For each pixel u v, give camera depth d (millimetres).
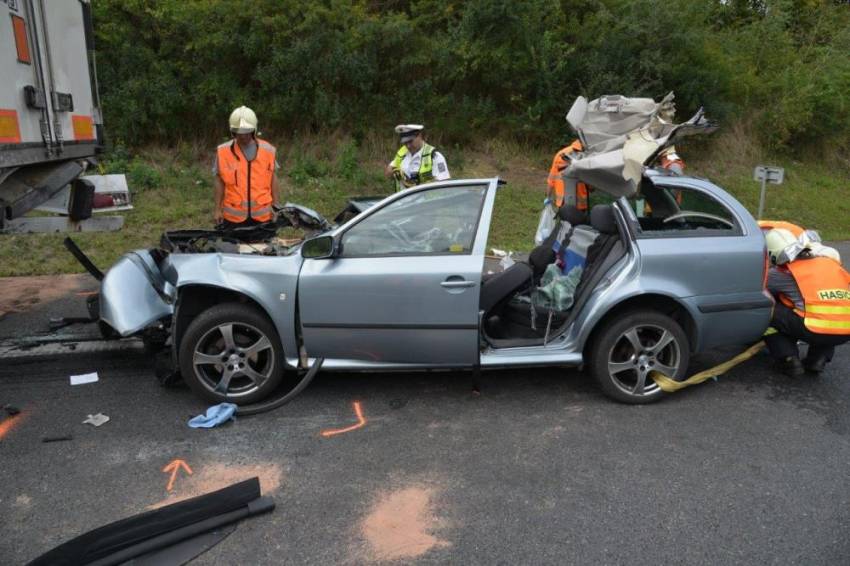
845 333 4445
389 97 12117
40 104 4773
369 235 4062
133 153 11070
